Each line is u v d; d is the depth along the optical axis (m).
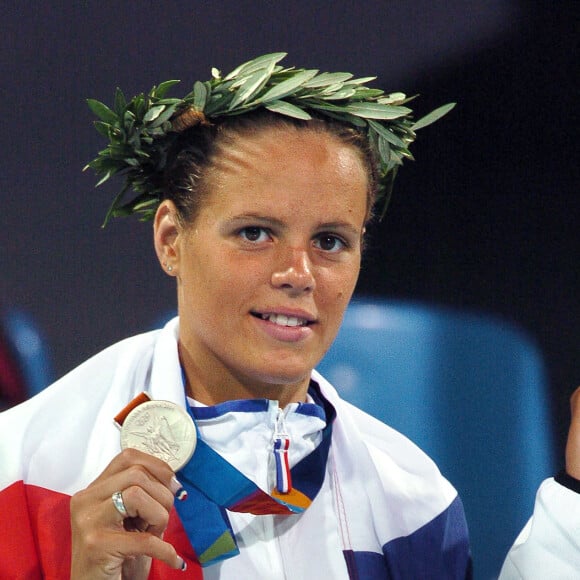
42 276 7.34
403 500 5.89
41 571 5.08
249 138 5.02
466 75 8.63
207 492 5.11
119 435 5.26
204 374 5.32
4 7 7.33
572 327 8.71
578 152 8.88
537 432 8.59
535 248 8.74
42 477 5.23
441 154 8.65
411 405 8.42
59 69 7.44
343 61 8.24
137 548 4.40
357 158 5.17
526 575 5.92
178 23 7.76
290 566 5.28
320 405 5.68
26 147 7.34
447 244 8.62
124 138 5.32
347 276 5.11
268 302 4.94
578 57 8.78
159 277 7.63
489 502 8.48
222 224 4.95
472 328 8.63
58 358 7.34
